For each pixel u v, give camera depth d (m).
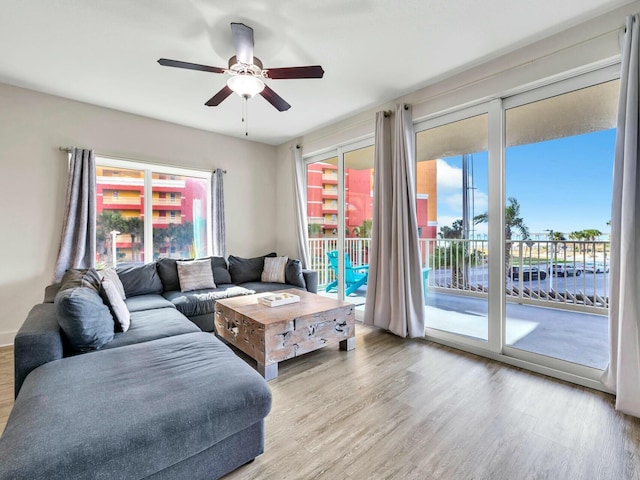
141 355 1.73
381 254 3.37
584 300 3.39
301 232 4.64
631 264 1.83
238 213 4.69
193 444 1.22
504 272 2.65
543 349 2.62
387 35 2.23
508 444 1.60
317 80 2.90
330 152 4.39
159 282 3.51
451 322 3.29
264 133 4.49
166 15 1.98
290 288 3.94
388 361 2.62
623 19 1.96
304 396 2.07
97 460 1.02
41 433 1.06
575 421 1.79
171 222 4.10
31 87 3.02
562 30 2.21
